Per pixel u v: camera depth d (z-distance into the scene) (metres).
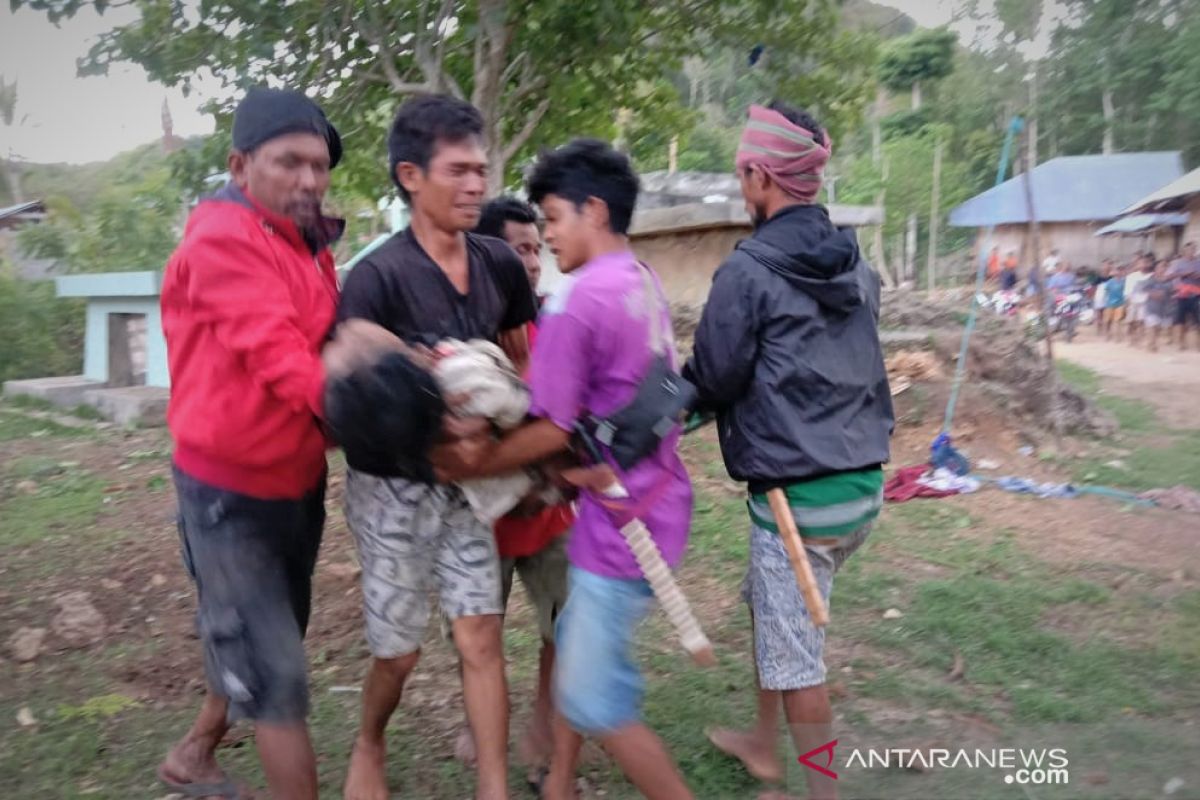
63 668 4.23
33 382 11.70
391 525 2.81
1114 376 12.69
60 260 17.75
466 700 2.87
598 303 2.50
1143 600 4.67
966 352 8.39
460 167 2.71
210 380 2.65
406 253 2.77
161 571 5.22
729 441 2.93
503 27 6.72
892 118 25.42
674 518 2.70
